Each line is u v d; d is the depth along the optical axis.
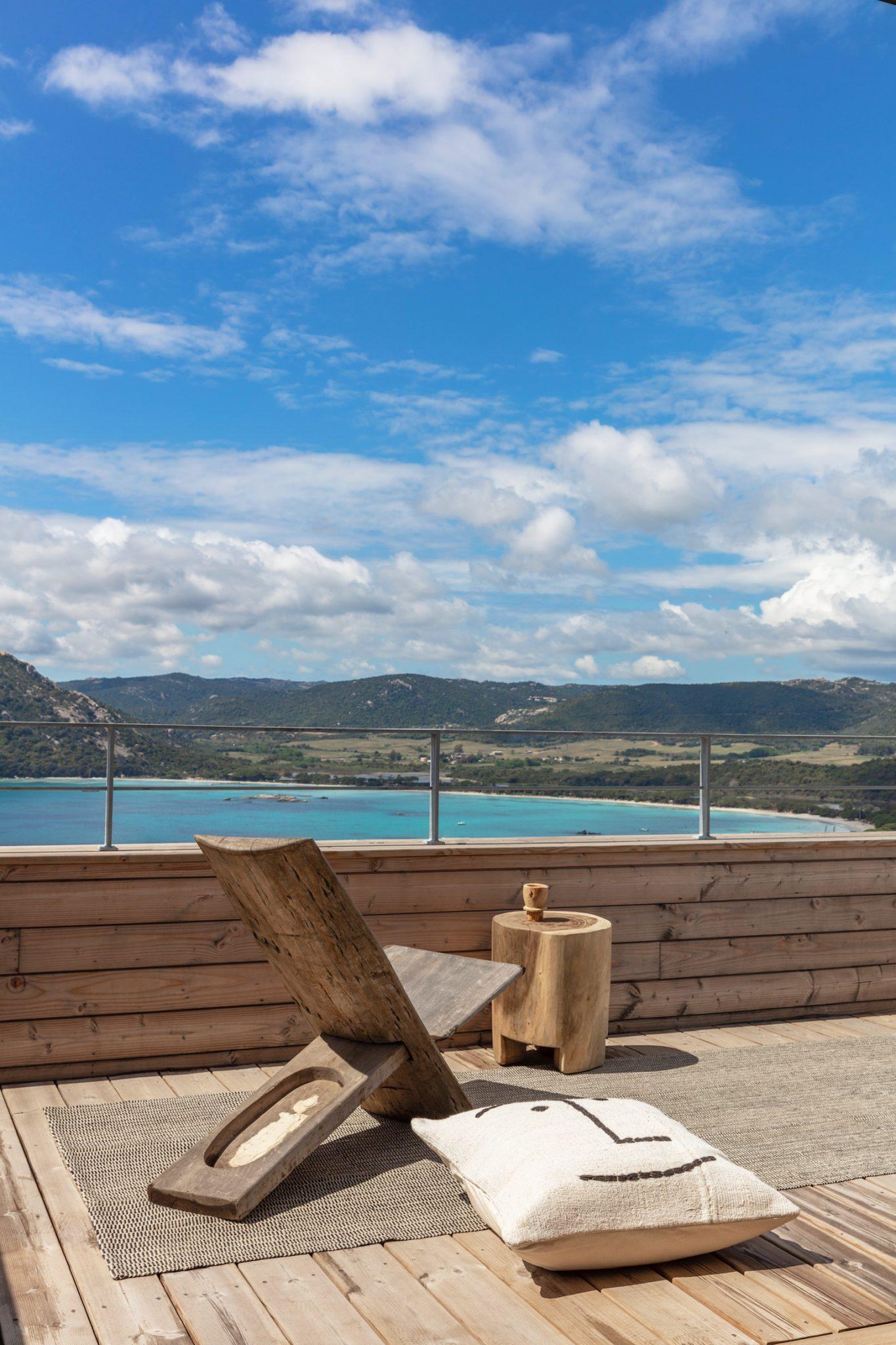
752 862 5.13
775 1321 2.21
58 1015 3.97
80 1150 3.18
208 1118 3.49
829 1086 3.97
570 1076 4.06
